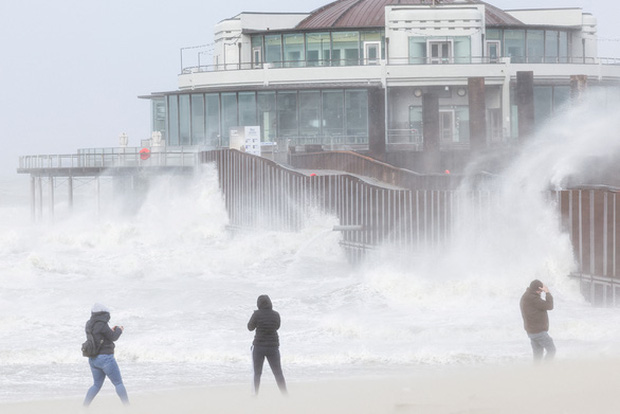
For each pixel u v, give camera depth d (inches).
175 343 3297.2
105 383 2618.1
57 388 2568.9
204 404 2054.6
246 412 1888.5
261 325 2106.3
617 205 3528.5
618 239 3518.7
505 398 1744.6
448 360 2780.5
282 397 2079.2
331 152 7190.0
